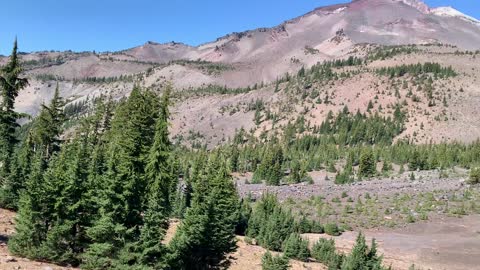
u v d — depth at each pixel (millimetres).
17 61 43812
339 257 43344
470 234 66562
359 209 80125
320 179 127938
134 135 26844
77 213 26391
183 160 128875
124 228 23891
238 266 38438
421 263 52562
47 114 51156
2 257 23625
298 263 44312
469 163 128250
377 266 38438
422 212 77062
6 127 44938
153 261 24703
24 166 40125
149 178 26109
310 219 75875
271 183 115250
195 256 32688
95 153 34656
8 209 39156
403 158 146375
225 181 39750
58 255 25344
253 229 55719
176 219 55719
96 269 23969
